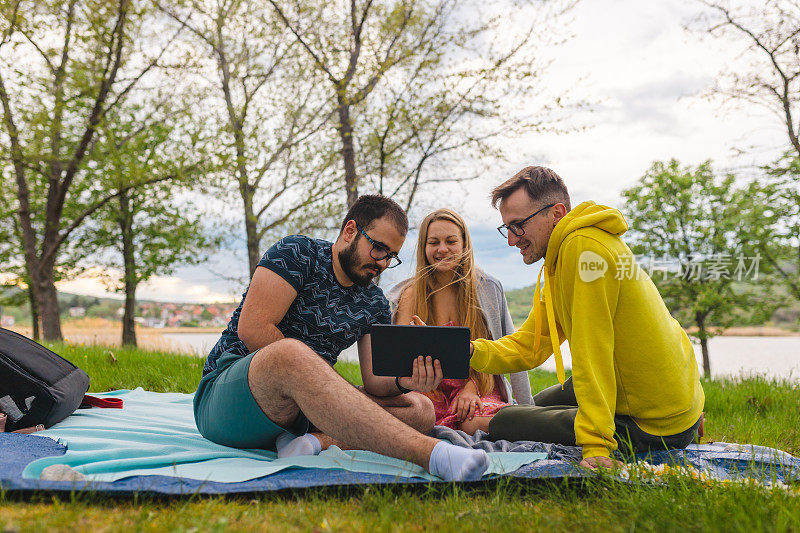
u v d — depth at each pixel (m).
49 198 15.27
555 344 2.56
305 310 2.47
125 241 17.47
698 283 17.73
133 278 17.00
